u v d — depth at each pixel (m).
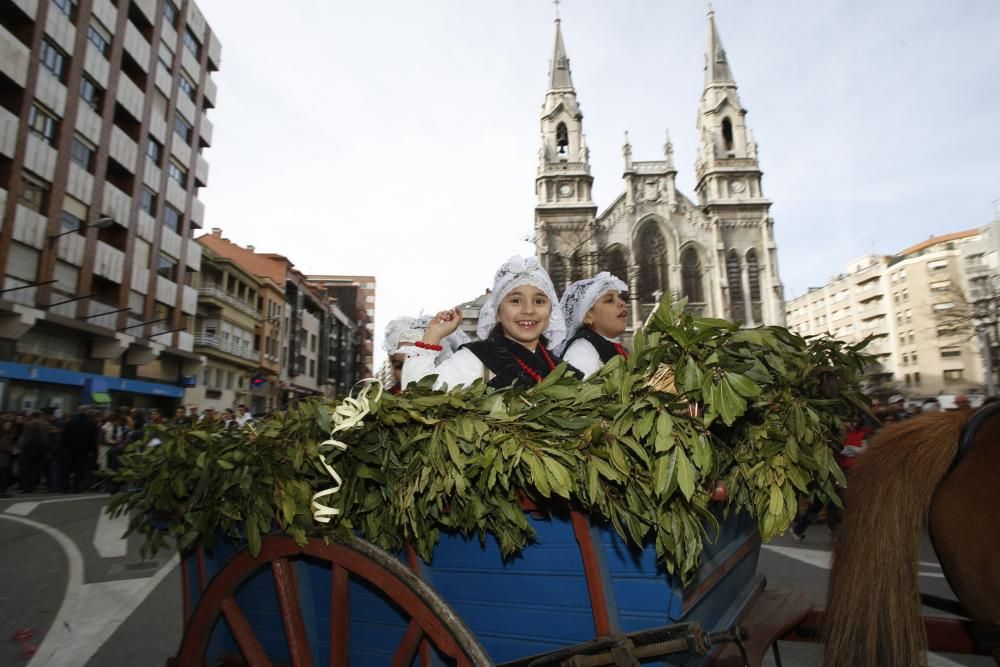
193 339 31.69
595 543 1.61
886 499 1.49
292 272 50.81
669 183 43.69
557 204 43.03
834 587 1.53
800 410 1.68
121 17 25.28
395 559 1.83
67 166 21.89
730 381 1.48
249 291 39.91
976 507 1.42
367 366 93.81
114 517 2.54
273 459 1.96
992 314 24.48
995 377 25.28
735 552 2.06
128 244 25.72
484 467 1.58
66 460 13.01
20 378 19.83
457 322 2.79
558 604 1.69
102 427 14.15
